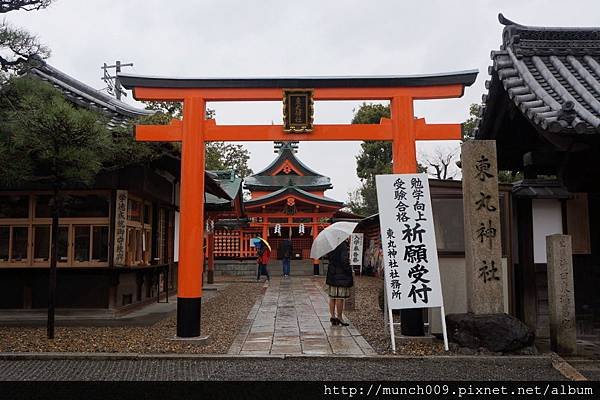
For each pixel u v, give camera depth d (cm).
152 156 1001
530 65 823
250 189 3706
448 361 698
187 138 826
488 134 883
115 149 841
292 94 829
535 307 854
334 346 804
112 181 1052
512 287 870
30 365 680
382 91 838
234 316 1166
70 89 1123
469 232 762
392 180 798
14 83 796
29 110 739
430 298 764
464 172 777
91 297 1066
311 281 2452
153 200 1325
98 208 1070
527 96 723
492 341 712
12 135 730
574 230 860
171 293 1572
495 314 739
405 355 722
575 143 692
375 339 860
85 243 1064
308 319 1120
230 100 841
